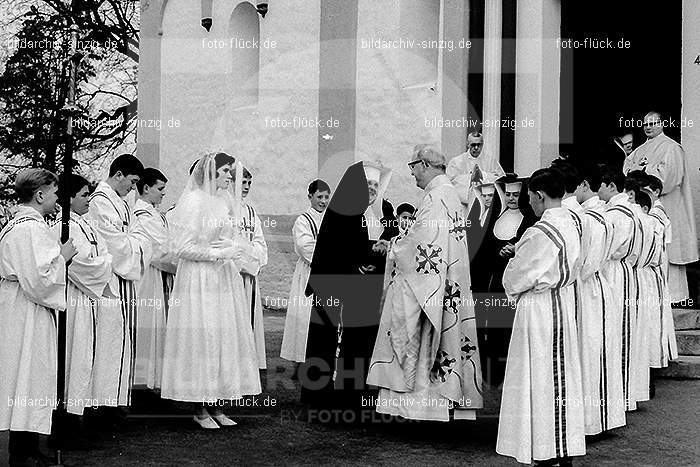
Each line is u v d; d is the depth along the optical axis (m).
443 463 7.14
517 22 12.16
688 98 11.59
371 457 7.30
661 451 7.42
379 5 11.81
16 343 6.64
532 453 6.66
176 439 7.85
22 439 6.80
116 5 23.66
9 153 20.89
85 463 7.07
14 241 6.59
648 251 8.78
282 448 7.57
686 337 10.34
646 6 13.10
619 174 8.80
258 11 13.92
